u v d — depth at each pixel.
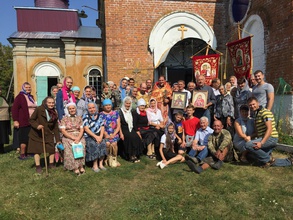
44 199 3.83
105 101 5.72
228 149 5.20
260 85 5.47
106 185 4.35
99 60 17.28
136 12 9.85
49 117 5.06
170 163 5.43
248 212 3.39
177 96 6.66
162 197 3.81
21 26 18.22
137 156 5.98
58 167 5.36
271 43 7.74
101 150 5.13
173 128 5.75
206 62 8.31
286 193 3.84
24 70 16.83
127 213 3.41
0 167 5.41
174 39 10.24
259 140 4.96
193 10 10.29
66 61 16.91
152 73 10.03
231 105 5.99
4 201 3.81
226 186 4.14
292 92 6.80
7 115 6.73
